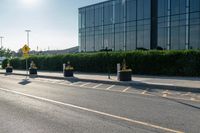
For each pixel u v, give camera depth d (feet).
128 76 60.90
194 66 71.26
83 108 31.73
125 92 46.19
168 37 121.08
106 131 22.22
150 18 127.44
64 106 33.09
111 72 90.38
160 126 23.54
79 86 56.44
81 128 23.21
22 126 24.06
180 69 73.92
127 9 139.44
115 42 146.41
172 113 28.81
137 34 134.31
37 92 46.65
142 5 131.64
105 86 55.98
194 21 111.14
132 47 136.87
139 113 28.86
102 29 154.92
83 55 101.04
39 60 126.21
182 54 73.61
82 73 91.66
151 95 42.32
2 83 64.39
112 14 148.36
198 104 34.06
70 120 26.04
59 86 56.59
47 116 27.81
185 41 114.42
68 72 77.00
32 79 77.00
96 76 76.84
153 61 79.15
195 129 22.58
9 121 25.89
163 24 123.24
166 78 66.33
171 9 119.75
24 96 41.88
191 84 51.67
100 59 94.12
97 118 26.73
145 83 54.70
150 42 127.65
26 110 30.94
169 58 76.07
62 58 112.06
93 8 160.56
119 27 143.95
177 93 44.52
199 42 109.40
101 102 35.83
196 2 110.22
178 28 117.19
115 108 31.63
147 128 22.97
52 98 39.52
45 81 69.56
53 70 117.70
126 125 23.99
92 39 162.30
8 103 35.50
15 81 70.23
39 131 22.48
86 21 166.30
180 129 22.58
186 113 28.76
